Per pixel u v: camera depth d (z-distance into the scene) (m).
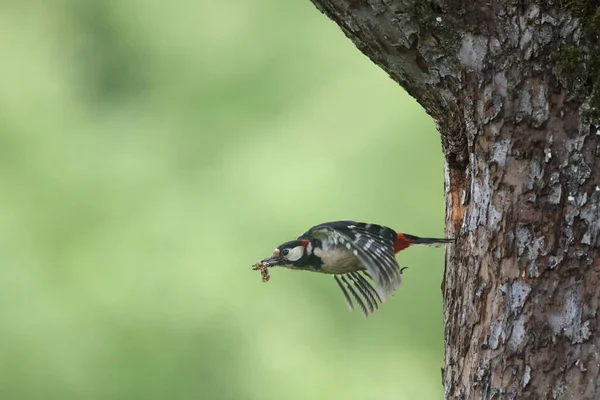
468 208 6.92
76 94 15.38
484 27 6.46
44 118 14.58
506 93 6.51
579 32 6.37
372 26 6.67
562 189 6.41
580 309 6.34
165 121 14.80
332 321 13.84
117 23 16.23
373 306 8.19
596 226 6.34
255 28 15.26
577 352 6.32
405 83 6.98
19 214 13.73
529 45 6.43
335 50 14.55
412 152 13.32
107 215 13.81
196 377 13.34
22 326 13.27
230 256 13.30
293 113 14.18
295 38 14.95
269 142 13.90
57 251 13.66
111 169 14.16
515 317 6.48
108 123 14.85
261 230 13.27
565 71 6.38
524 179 6.49
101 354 13.27
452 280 7.16
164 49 15.80
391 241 7.57
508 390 6.46
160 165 14.20
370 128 13.48
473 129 6.73
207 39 15.59
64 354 13.27
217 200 13.67
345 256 7.82
